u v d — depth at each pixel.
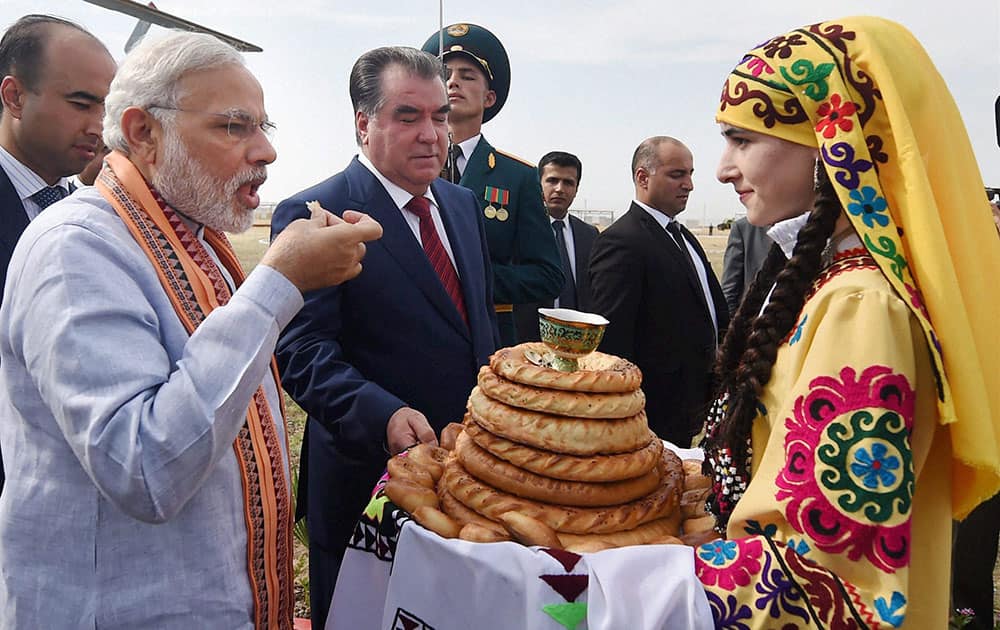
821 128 1.15
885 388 1.03
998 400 1.13
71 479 1.28
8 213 2.20
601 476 1.31
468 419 1.52
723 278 5.21
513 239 3.31
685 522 1.43
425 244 2.34
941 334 1.06
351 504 2.18
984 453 1.04
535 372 1.37
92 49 2.25
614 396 1.36
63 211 1.32
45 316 1.19
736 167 1.30
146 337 1.24
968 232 1.13
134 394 1.17
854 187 1.11
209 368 1.20
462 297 2.38
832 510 1.04
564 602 1.12
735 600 1.08
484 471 1.37
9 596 1.30
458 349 2.27
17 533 1.30
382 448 1.92
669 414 3.95
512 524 1.25
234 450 1.40
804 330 1.16
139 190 1.38
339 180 2.31
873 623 1.00
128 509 1.16
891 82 1.10
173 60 1.36
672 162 3.88
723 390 1.45
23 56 2.17
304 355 2.06
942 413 1.05
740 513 1.17
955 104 1.19
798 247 1.21
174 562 1.30
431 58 2.30
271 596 1.48
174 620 1.29
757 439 1.26
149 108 1.37
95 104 2.26
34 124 2.20
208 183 1.39
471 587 1.19
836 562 1.06
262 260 1.33
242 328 1.24
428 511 1.33
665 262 3.84
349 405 1.93
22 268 1.26
